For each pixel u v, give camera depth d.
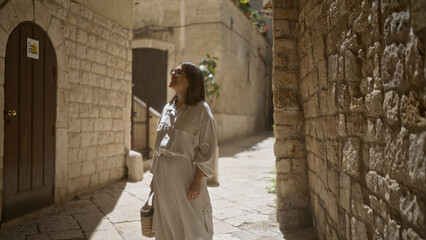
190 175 2.18
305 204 3.68
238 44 14.31
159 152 2.22
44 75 4.38
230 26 13.10
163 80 12.32
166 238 2.24
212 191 5.48
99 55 5.69
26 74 4.06
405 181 1.36
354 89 1.98
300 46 3.59
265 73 20.23
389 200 1.53
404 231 1.40
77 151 5.12
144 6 12.54
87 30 5.34
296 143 3.70
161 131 2.26
